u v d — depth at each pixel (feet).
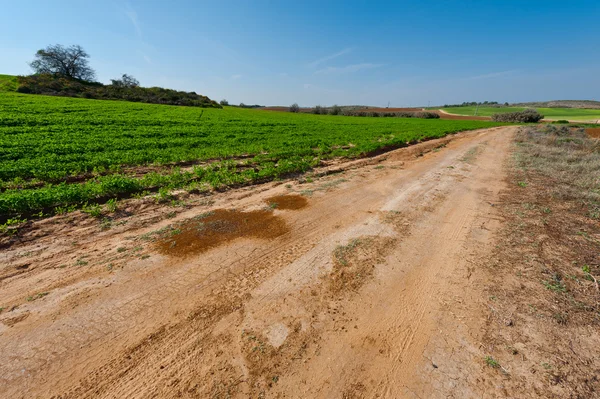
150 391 9.50
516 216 23.94
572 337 11.45
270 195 30.01
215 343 11.39
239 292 14.48
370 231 21.65
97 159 42.01
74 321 12.24
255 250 18.61
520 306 13.24
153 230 21.09
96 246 18.54
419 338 11.73
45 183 32.63
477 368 10.28
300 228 22.07
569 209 25.12
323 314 13.07
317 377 10.05
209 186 31.89
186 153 50.55
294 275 15.98
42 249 17.89
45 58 217.97
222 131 85.30
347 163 46.83
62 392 9.40
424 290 14.79
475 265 16.88
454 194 30.78
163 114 123.24
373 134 92.63
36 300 13.39
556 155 53.21
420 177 38.32
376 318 12.87
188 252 18.07
